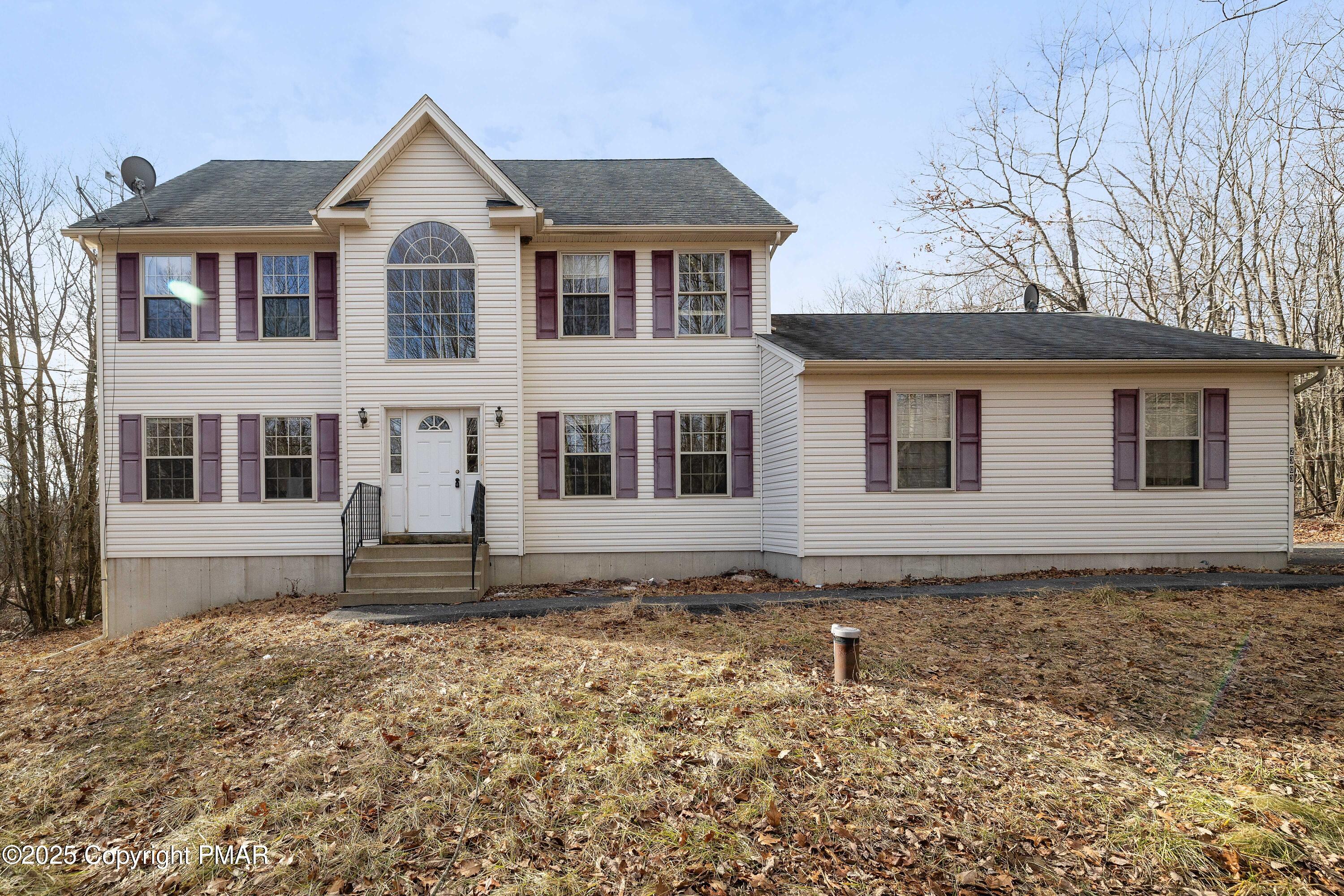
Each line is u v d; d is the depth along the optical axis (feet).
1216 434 39.22
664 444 44.65
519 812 14.92
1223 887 12.25
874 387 38.88
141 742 19.45
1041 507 39.14
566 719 19.11
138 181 44.34
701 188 50.19
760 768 16.12
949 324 47.47
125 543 42.45
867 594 34.04
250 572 42.88
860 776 15.79
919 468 39.14
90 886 13.39
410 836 14.29
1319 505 77.46
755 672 22.47
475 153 40.45
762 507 44.86
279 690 22.88
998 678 21.56
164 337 42.91
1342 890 12.06
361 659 25.39
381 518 40.42
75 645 49.26
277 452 43.32
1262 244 72.23
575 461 44.42
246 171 51.31
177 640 32.45
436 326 41.24
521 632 28.60
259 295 43.09
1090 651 23.85
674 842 13.73
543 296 44.29
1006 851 13.24
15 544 61.05
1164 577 36.17
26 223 62.54
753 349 45.03
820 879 12.64
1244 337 79.15
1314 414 78.95
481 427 41.19
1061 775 15.72
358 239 40.96
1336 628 25.61
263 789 16.30
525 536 43.73
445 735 18.51
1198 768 15.90
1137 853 13.07
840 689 20.72
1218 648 23.65
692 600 34.01
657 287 44.83
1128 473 39.19
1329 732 17.31
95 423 64.85
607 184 50.65
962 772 15.88
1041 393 39.24
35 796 16.94
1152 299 76.38
